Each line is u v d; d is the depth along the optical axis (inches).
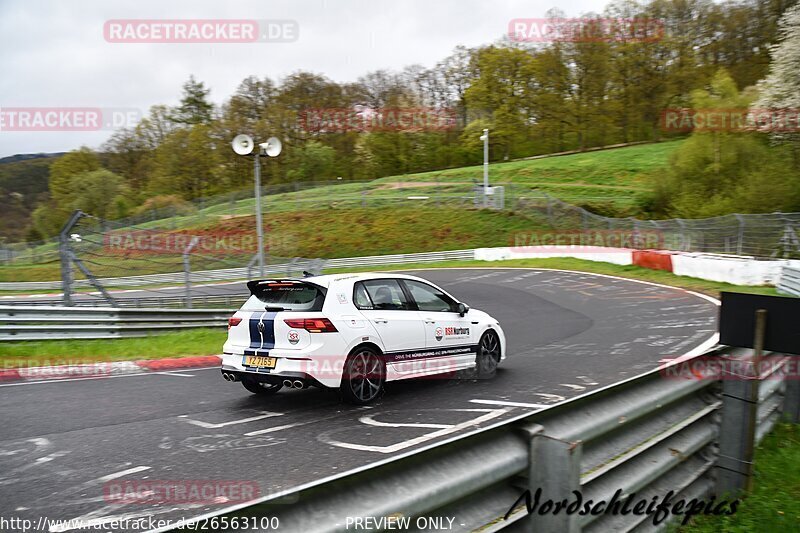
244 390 299.9
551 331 484.4
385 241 1505.9
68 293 506.9
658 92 2618.1
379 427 225.8
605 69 2640.3
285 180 2598.4
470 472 82.7
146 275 1075.3
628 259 1019.3
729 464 158.9
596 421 108.2
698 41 2694.4
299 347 247.6
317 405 262.8
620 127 2780.5
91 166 2760.8
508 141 2773.1
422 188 2030.0
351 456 192.2
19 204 4050.2
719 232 919.0
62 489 165.3
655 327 476.4
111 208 2278.5
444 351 295.0
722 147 1456.7
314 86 2869.1
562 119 2736.2
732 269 748.0
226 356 267.9
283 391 295.1
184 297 709.9
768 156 1387.8
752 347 165.6
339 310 255.1
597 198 1907.0
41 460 190.4
